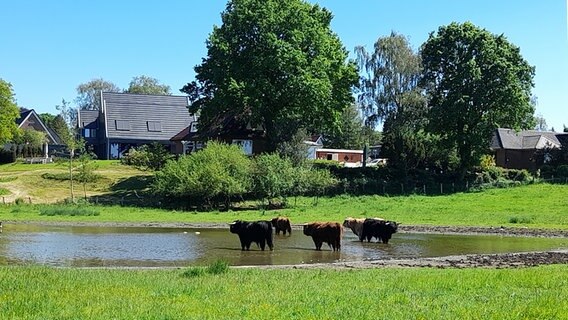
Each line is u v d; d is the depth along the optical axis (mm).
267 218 45438
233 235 34344
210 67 65062
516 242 31875
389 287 14016
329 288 13945
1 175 67875
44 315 10625
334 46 68062
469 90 66500
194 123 86500
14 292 13227
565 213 47219
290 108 65562
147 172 70188
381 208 51344
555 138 91625
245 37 64250
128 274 17250
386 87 82438
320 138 110875
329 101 65875
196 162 55812
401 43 82625
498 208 50969
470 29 68062
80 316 10500
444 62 69125
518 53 68500
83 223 41781
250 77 62312
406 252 27312
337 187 61219
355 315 10523
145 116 97062
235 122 75938
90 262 22672
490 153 76250
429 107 73500
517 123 67625
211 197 55125
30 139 91312
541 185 64750
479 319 10156
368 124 85188
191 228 39312
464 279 15312
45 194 61344
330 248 28969
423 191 62594
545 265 20547
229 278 16016
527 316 10375
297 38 62938
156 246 28391
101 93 97812
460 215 46719
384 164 70688
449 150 69000
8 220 43344
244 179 54531
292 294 12898
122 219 44781
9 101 77875
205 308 11195
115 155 93062
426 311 10852
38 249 26594
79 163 73625
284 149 62875
